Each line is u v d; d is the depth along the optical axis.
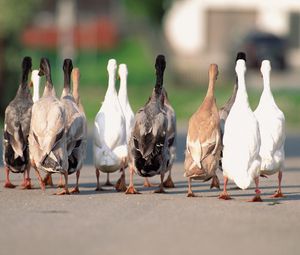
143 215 14.79
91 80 52.47
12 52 37.91
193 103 41.72
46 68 18.11
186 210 15.37
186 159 16.94
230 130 16.56
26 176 18.50
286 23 71.50
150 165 17.22
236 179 16.47
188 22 73.31
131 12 59.34
